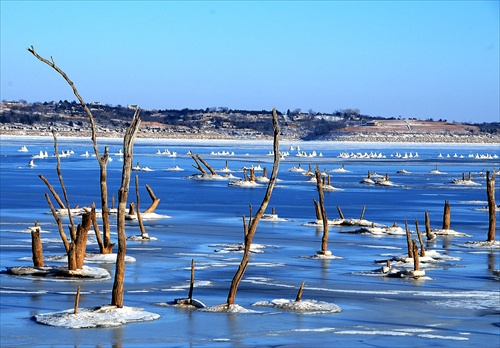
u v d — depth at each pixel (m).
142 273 39.41
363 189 114.75
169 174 144.38
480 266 44.56
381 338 26.03
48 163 180.88
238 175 148.00
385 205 86.56
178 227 61.50
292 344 24.88
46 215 67.81
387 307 31.78
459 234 59.59
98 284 35.75
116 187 105.12
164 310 29.94
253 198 92.94
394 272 40.41
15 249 46.41
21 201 81.81
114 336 25.52
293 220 68.88
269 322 28.08
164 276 38.66
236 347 24.38
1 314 28.61
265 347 24.42
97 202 81.88
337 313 30.20
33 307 29.97
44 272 37.59
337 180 136.50
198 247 49.97
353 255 47.97
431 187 121.88
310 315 29.62
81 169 154.75
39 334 25.56
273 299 32.69
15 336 25.25
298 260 45.38
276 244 52.50
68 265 37.69
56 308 29.83
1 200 82.88
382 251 50.03
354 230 60.88
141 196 93.44
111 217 67.00
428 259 45.31
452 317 29.97
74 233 41.62
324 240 46.91
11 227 58.31
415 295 34.91
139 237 52.97
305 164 199.88
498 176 156.75
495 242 53.56
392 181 136.38
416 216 74.62
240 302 32.06
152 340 25.03
